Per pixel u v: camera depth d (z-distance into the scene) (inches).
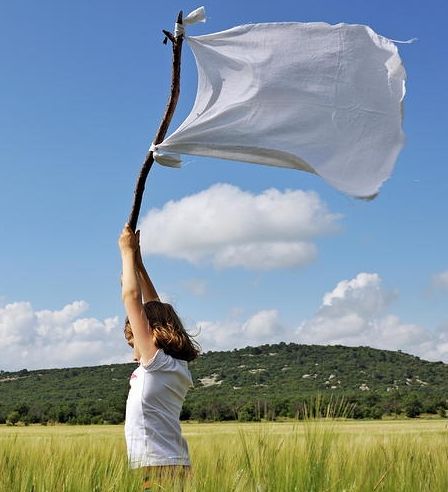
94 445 192.4
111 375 5285.4
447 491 156.4
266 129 116.8
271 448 137.6
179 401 114.5
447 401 2000.5
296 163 116.8
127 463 122.0
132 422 111.4
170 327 115.1
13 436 214.7
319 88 118.7
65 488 131.5
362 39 120.4
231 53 119.3
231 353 5506.9
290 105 118.2
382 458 174.1
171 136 115.0
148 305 118.3
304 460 136.1
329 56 119.7
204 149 116.3
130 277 115.3
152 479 108.5
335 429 139.6
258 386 4576.8
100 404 3193.9
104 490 127.6
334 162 117.0
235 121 116.8
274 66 118.7
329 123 118.5
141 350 112.6
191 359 116.9
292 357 5295.3
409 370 4992.6
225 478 129.6
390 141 119.4
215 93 118.9
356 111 119.2
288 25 119.6
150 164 116.0
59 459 150.5
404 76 120.4
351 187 116.2
